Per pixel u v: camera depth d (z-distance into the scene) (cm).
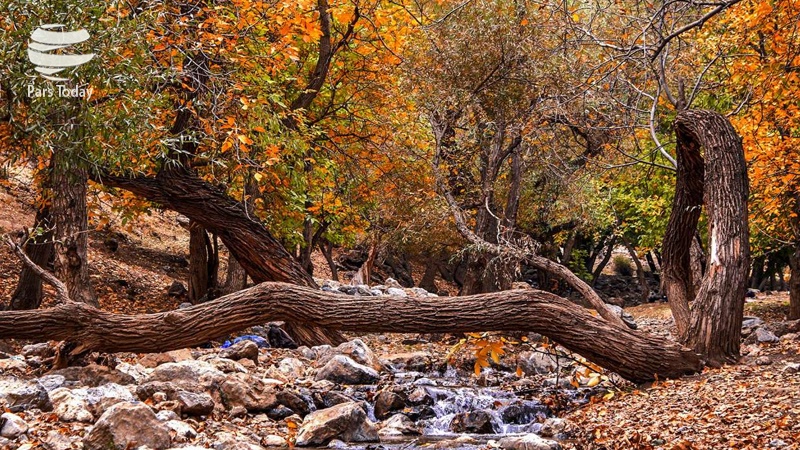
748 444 653
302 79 1827
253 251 1469
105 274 2277
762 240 2186
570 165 1933
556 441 817
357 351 1277
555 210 2472
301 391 984
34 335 976
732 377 939
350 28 1584
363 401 1005
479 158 1997
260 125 1327
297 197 1741
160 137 1162
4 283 1948
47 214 1711
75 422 752
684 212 1245
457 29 1675
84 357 1009
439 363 1370
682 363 1009
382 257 2573
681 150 1212
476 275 1900
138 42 891
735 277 1056
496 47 1656
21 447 638
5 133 947
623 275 5397
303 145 1555
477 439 860
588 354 1018
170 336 991
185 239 3188
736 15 1413
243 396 908
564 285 3828
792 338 1266
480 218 1888
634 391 971
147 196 1420
